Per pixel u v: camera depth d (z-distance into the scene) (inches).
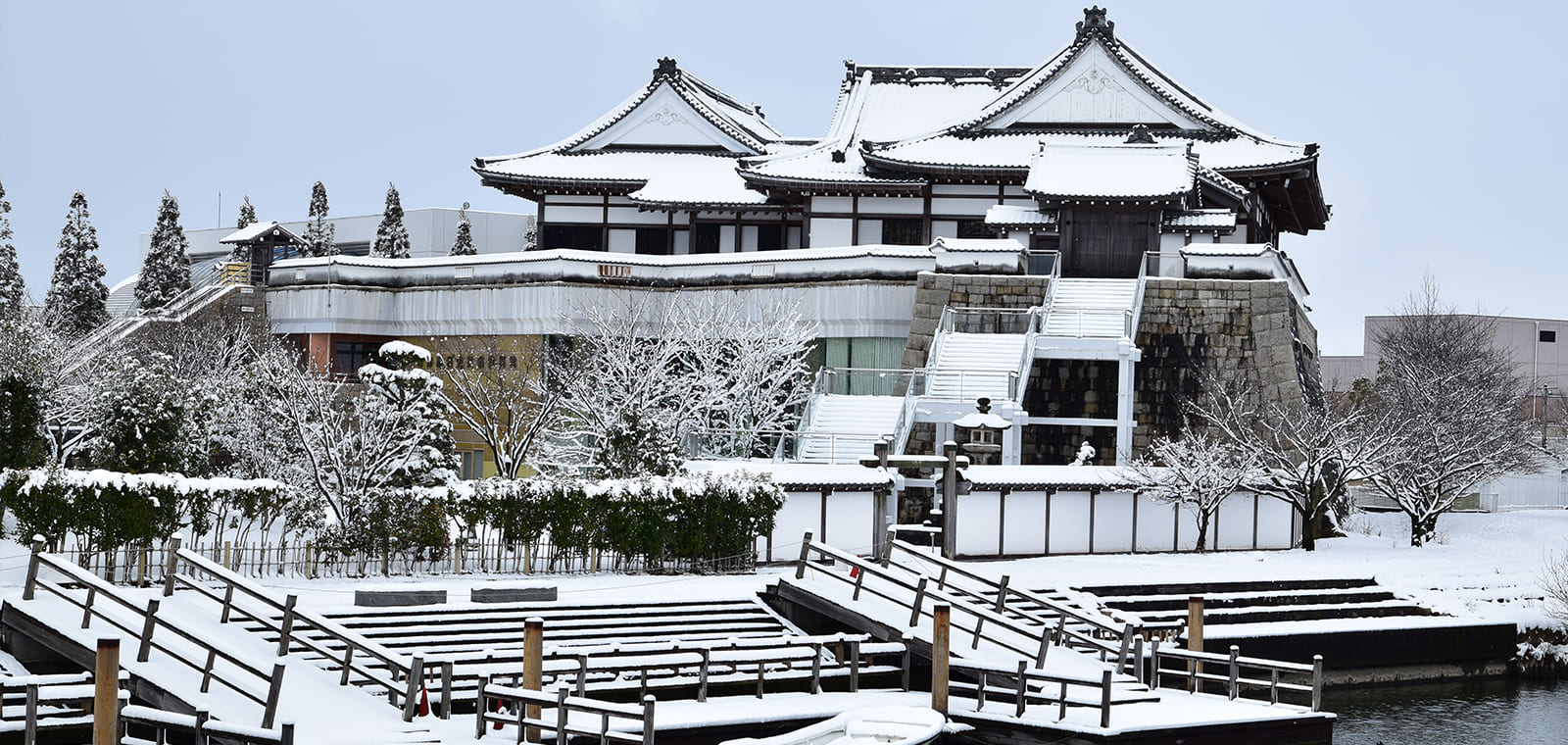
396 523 1443.2
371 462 1576.0
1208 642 1501.0
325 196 4092.0
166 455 1546.5
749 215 2928.2
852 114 3031.5
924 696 1270.9
